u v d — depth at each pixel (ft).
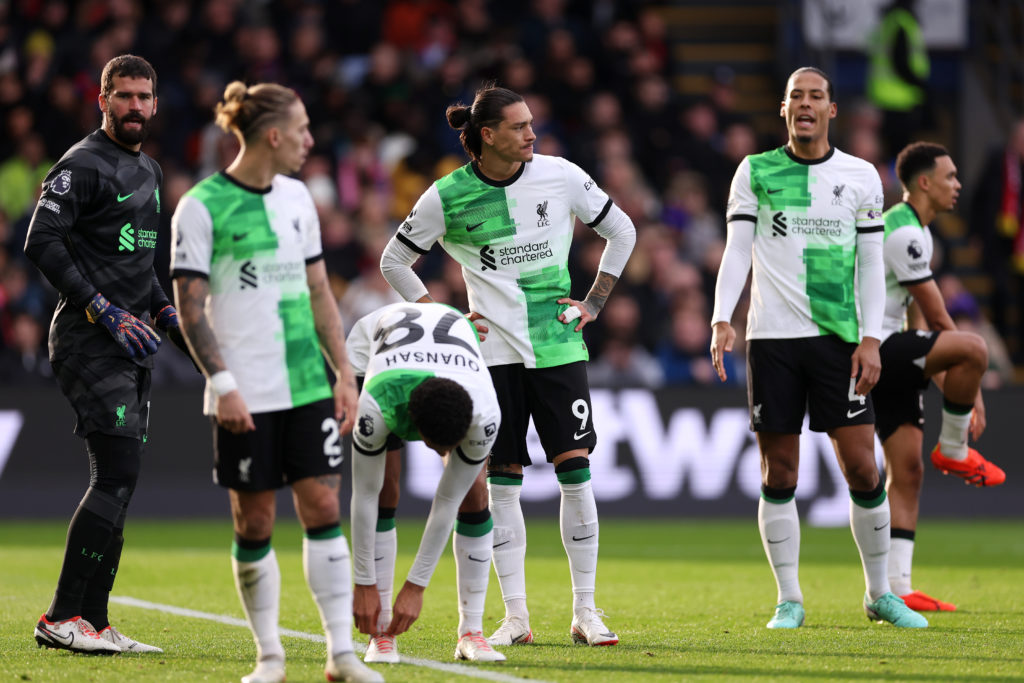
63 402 136.67
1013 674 51.49
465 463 52.31
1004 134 187.52
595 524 61.57
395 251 63.93
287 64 182.09
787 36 198.90
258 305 48.06
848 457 67.82
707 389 140.15
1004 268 171.32
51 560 99.09
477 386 51.55
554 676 50.44
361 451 51.85
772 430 67.82
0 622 67.21
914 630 65.57
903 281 74.49
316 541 48.16
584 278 148.66
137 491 136.56
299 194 49.83
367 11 186.91
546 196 62.59
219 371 47.11
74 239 59.57
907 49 177.27
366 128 169.78
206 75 176.35
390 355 51.98
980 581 89.51
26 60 181.88
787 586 68.59
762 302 68.13
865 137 169.27
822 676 50.83
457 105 62.80
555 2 185.37
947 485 141.18
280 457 48.39
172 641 61.41
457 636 63.52
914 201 75.66
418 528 127.75
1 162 172.35
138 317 61.21
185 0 183.52
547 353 61.67
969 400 74.38
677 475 139.13
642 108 176.55
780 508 68.54
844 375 67.36
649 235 156.15
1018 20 195.00
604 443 139.13
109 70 60.44
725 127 179.73
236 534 48.70
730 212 69.46
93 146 60.23
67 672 51.85
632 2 188.55
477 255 62.59
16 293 145.48
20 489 135.64
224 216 47.83
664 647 59.36
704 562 103.14
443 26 186.70
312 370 48.83
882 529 68.85
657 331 149.89
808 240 67.36
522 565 62.13
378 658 54.29
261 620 48.52
